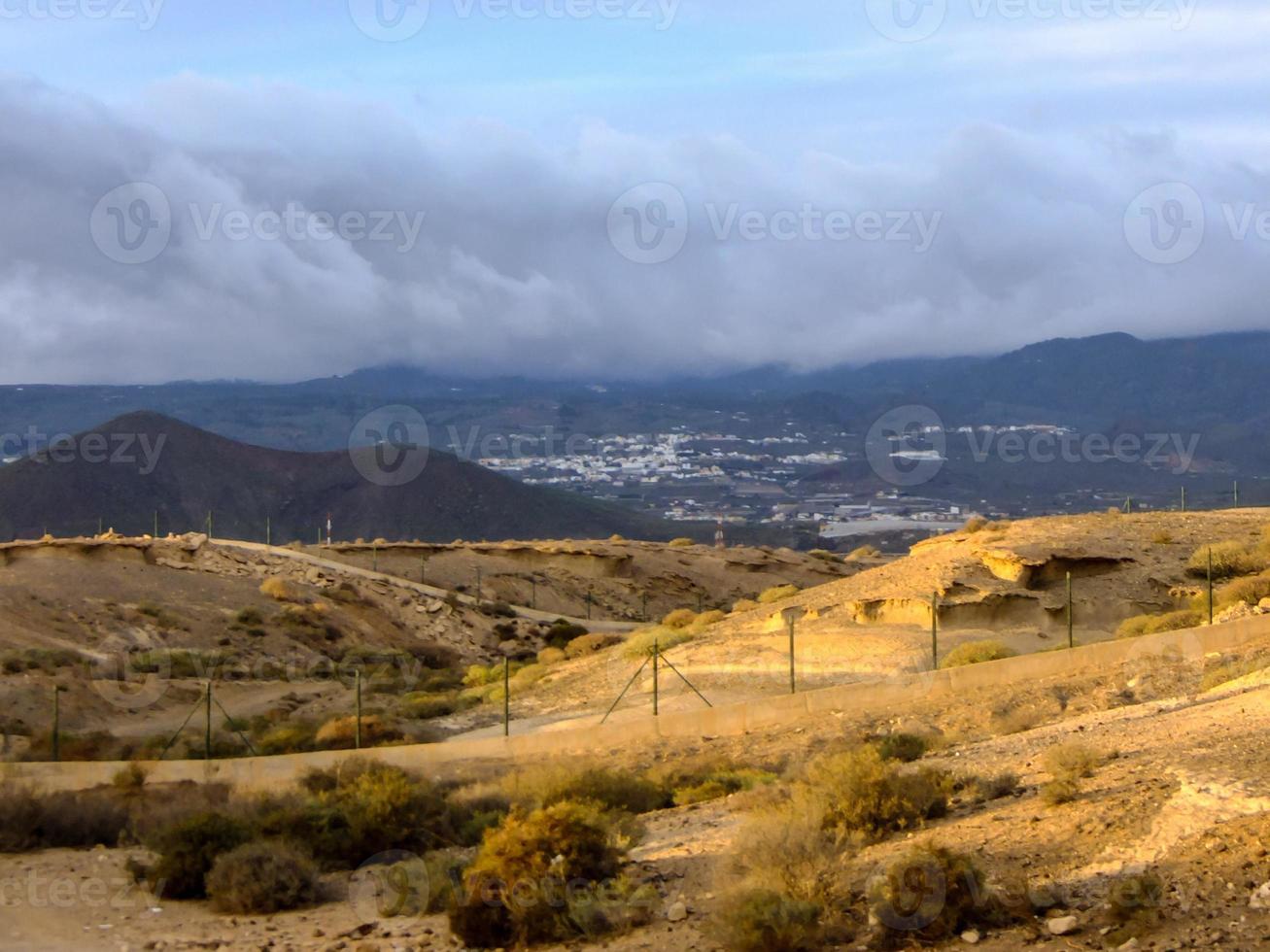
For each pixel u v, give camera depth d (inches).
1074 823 609.3
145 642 2583.7
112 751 1582.2
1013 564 2065.7
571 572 4350.4
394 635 3181.6
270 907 690.8
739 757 1239.5
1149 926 475.8
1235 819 561.6
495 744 1409.9
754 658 1876.2
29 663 2144.4
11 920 671.1
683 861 675.4
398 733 1684.3
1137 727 909.2
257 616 2920.8
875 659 1770.4
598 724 1568.7
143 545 3314.5
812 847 560.7
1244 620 1466.5
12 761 1440.7
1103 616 1961.1
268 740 1659.7
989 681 1453.0
